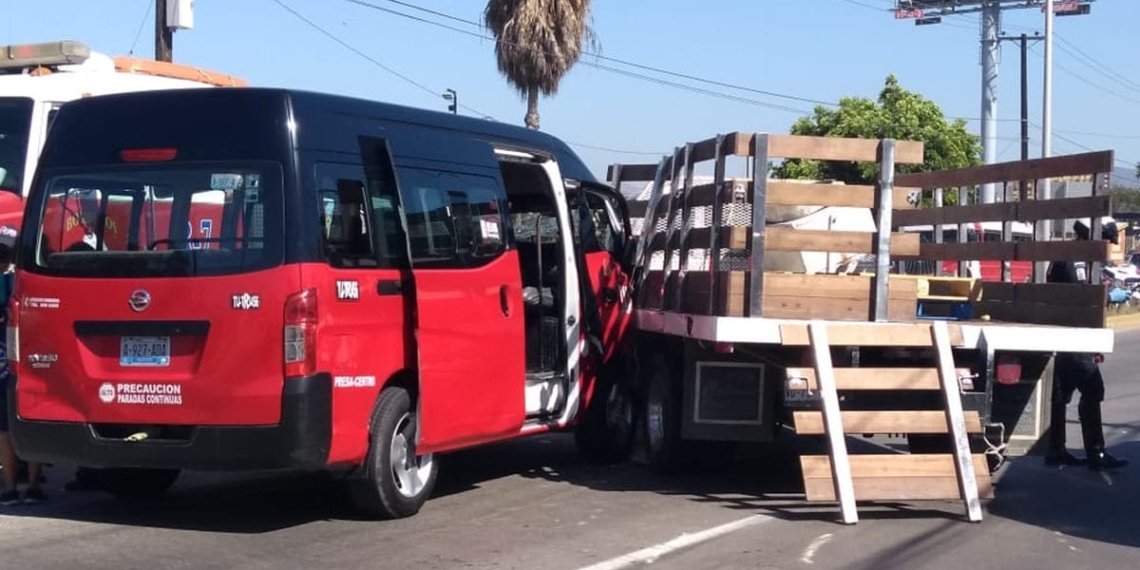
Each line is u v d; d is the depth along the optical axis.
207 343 7.69
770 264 10.78
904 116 33.09
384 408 8.26
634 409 11.34
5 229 10.30
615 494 9.73
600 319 11.02
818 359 8.91
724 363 9.77
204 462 7.72
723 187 9.35
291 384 7.55
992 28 35.88
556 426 10.42
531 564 7.43
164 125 8.09
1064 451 11.63
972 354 9.60
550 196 10.67
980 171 10.76
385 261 8.30
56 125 8.41
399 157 8.64
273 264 7.63
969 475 8.91
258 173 7.78
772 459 11.56
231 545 7.82
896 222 11.98
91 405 7.94
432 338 8.63
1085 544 8.33
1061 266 10.72
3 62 12.57
